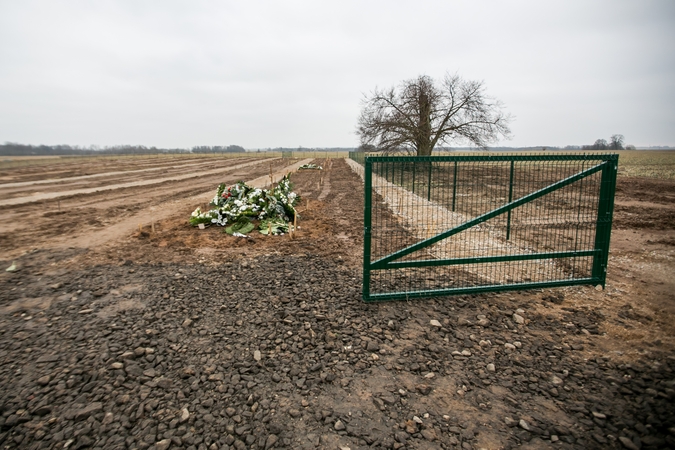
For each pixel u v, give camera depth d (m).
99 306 5.24
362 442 2.90
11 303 5.37
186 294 5.64
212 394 3.44
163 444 2.85
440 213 12.88
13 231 10.14
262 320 4.82
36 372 3.74
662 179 25.80
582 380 3.67
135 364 3.86
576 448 2.85
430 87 35.31
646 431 2.98
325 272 6.64
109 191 19.86
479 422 3.13
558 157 5.39
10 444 2.85
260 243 8.72
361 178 28.58
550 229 10.34
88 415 3.17
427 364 3.94
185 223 10.88
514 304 5.36
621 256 7.77
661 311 5.13
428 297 5.52
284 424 3.09
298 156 97.62
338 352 4.14
